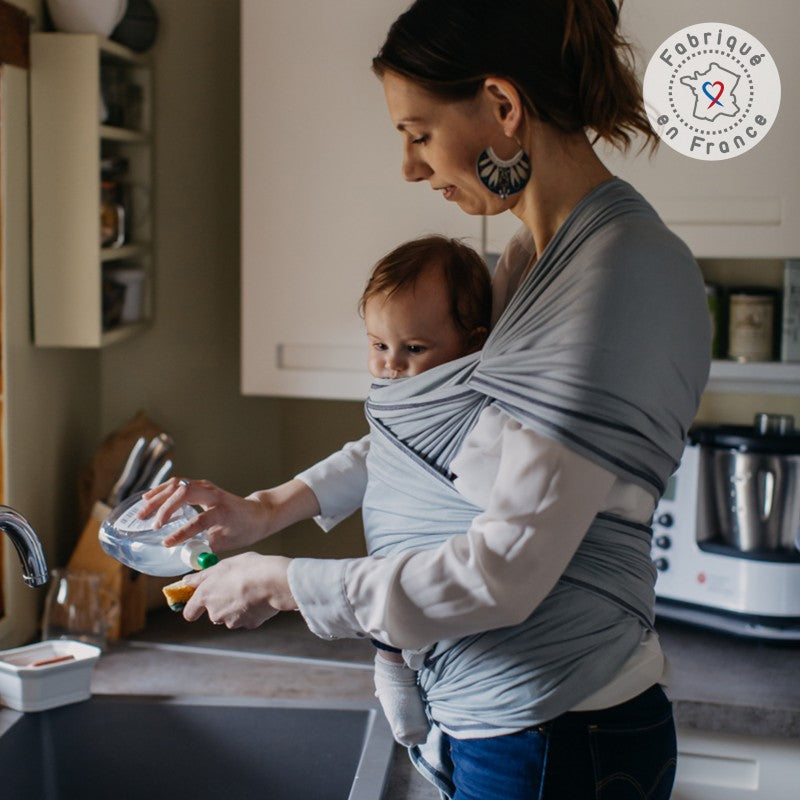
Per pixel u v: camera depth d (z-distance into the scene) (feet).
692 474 6.95
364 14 6.88
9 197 6.66
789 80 6.55
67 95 6.88
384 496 3.90
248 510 4.30
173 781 5.82
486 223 6.88
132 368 7.98
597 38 3.51
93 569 7.06
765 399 7.95
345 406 8.36
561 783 3.55
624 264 3.34
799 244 6.64
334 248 7.09
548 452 3.26
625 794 3.59
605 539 3.55
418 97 3.51
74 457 7.64
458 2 3.42
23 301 6.87
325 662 6.67
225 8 7.79
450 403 3.71
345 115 6.98
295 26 6.98
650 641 3.75
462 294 4.31
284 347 7.23
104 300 7.25
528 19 3.41
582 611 3.53
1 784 5.55
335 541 8.54
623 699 3.60
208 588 3.83
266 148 7.10
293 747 5.77
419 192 6.95
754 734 5.87
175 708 5.93
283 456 8.45
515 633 3.56
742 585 6.78
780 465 6.82
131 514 4.50
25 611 7.04
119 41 7.38
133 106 7.70
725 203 6.67
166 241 7.89
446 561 3.35
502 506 3.31
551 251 3.51
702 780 6.03
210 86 7.82
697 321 3.46
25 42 6.79
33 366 7.00
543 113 3.48
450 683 3.71
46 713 5.82
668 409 3.40
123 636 7.09
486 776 3.64
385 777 5.06
